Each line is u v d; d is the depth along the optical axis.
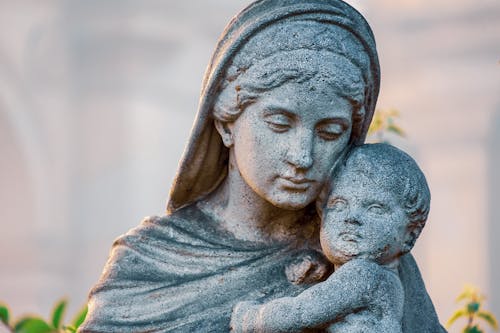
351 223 6.66
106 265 7.07
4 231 25.70
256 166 6.81
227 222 7.16
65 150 25.72
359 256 6.65
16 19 25.98
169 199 7.24
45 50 25.89
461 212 20.75
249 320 6.66
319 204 6.84
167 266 7.01
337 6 6.80
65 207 25.64
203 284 6.94
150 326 6.82
